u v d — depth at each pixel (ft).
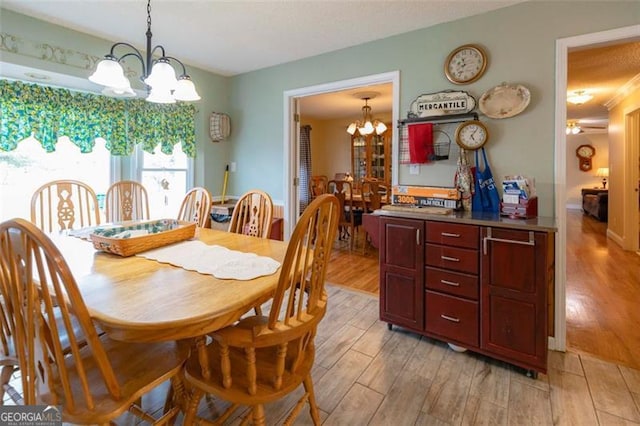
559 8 7.02
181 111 11.92
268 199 7.63
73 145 10.53
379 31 8.96
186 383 4.37
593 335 7.61
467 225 6.53
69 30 8.93
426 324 7.17
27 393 3.40
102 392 3.63
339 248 15.93
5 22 7.89
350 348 7.11
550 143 7.19
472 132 7.93
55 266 3.03
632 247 15.02
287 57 11.07
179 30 9.00
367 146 22.24
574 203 31.78
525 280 5.98
